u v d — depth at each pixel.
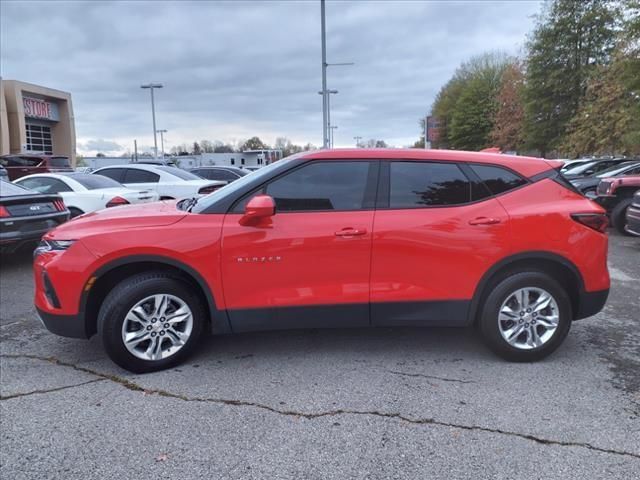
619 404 3.12
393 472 2.48
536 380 3.46
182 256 3.46
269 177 3.63
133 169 11.22
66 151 41.44
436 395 3.25
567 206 3.69
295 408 3.10
